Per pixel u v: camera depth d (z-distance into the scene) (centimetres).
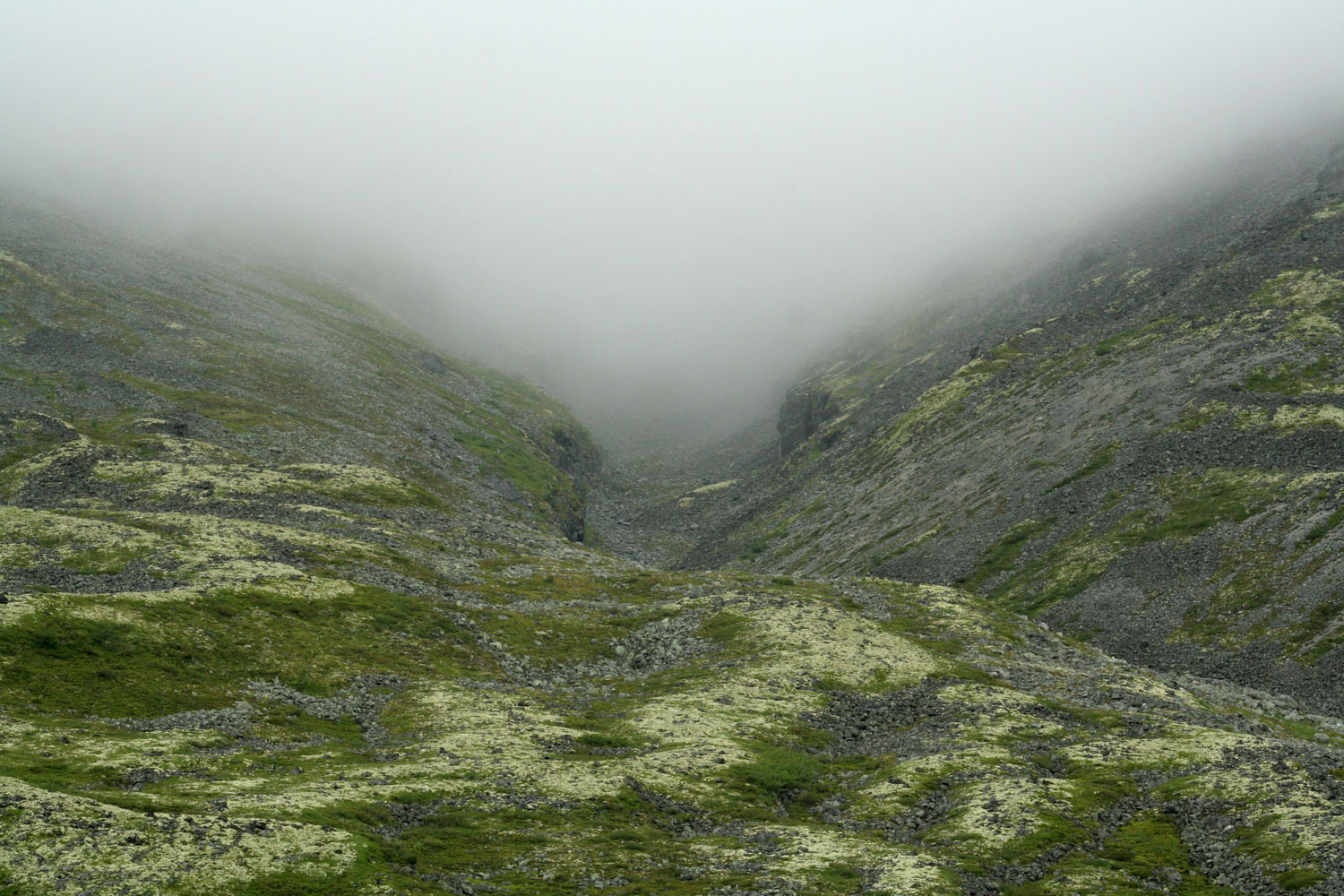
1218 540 12550
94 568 8719
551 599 11669
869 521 19825
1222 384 16838
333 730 6406
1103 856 4584
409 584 10625
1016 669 9381
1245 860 4241
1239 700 8894
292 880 3372
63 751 4741
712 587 12400
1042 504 15988
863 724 7644
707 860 4359
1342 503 11769
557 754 6100
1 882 2925
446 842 4278
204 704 6316
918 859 4281
